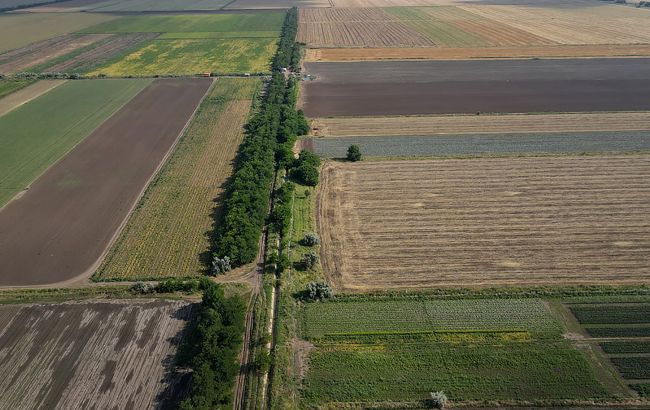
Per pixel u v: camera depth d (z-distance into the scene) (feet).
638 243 178.29
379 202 209.77
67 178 236.43
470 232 187.11
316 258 171.83
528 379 127.85
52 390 128.06
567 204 203.62
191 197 218.18
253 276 167.94
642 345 136.15
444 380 128.26
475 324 144.87
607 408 120.47
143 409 122.52
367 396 124.67
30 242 188.14
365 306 152.66
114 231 194.70
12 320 150.61
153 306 155.02
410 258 173.58
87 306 155.53
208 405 118.83
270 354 136.36
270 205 209.77
